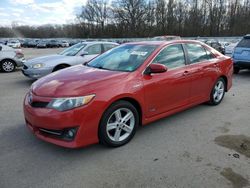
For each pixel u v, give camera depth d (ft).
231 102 19.76
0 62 36.09
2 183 9.37
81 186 9.26
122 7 238.89
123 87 11.80
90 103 10.73
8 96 21.49
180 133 13.76
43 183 9.41
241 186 9.24
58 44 184.14
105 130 11.39
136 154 11.48
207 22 213.25
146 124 14.29
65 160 10.96
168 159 11.05
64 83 11.62
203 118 16.08
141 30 236.02
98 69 13.73
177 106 14.92
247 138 13.17
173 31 224.12
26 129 14.15
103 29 270.87
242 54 32.45
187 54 15.67
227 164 10.64
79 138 10.69
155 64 12.82
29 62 26.78
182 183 9.41
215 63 17.61
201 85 16.53
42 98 11.07
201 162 10.80
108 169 10.31
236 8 200.95
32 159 11.02
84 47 28.30
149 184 9.36
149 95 12.94
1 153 11.50
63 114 10.43
